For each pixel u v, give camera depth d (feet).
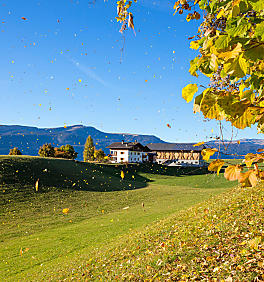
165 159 239.71
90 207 78.79
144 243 27.35
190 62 3.35
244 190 33.81
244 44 2.71
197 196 85.81
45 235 50.93
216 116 3.25
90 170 145.38
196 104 3.30
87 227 54.44
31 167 110.22
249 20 2.83
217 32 3.04
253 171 3.15
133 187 127.65
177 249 20.47
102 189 111.34
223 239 18.65
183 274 15.55
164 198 91.30
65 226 58.49
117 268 22.49
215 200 38.58
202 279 13.80
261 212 21.48
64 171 121.90
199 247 18.94
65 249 40.01
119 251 28.14
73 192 96.58
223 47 2.85
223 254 16.11
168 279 15.64
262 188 30.73
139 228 42.19
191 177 158.20
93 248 36.83
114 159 235.20
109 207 79.20
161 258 19.93
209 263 15.66
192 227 25.88
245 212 23.36
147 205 77.92
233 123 3.25
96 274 22.97
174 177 168.35
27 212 69.36
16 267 34.35
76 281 22.93
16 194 82.33
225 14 3.10
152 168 189.98
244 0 2.78
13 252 41.19
